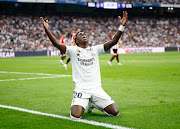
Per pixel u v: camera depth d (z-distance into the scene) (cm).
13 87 674
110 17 4478
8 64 1712
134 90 600
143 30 4503
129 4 4000
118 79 823
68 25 4147
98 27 4306
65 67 1220
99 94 362
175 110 399
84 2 3731
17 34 3691
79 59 371
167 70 1105
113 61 1975
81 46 377
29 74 1023
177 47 4334
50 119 354
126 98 505
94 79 371
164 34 4578
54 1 3553
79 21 4253
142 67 1296
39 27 3891
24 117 367
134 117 359
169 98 498
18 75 986
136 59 2139
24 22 3844
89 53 374
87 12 4347
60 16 4184
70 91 605
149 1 4281
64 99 507
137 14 4625
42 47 3706
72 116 346
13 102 480
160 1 4331
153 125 318
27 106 444
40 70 1218
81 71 369
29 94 568
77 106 349
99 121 340
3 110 413
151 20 4669
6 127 319
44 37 3803
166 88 623
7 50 3481
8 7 3806
